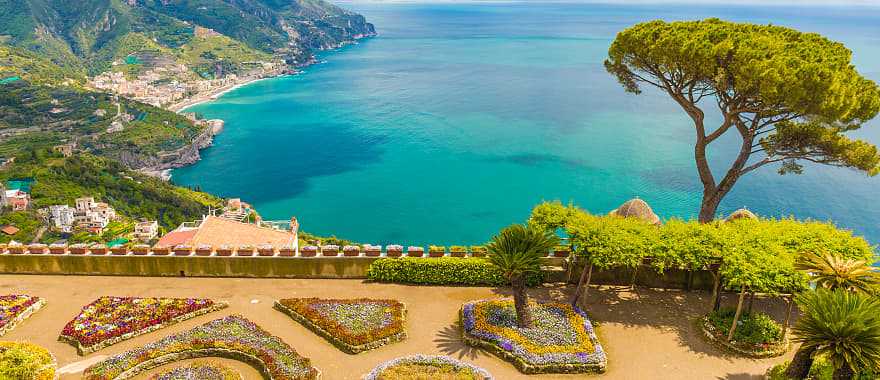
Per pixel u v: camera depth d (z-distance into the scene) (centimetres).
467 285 2995
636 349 2427
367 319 2530
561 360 2244
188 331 2439
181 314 2586
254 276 3053
